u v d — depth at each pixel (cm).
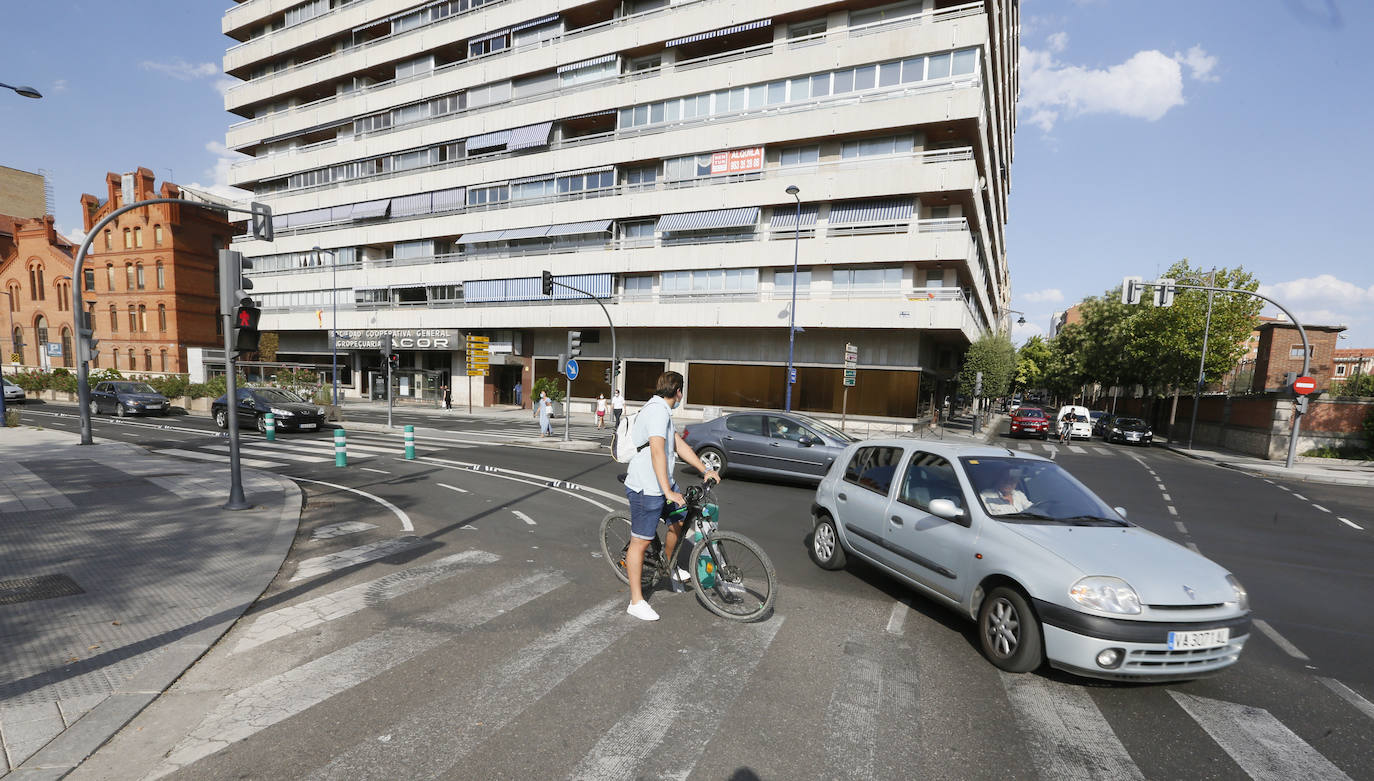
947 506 437
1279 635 487
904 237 2283
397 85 3500
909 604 510
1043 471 480
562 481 1076
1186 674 354
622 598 498
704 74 2606
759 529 766
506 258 3177
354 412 2972
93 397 2406
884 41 2259
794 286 2248
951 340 2961
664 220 2691
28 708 307
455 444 1672
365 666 369
